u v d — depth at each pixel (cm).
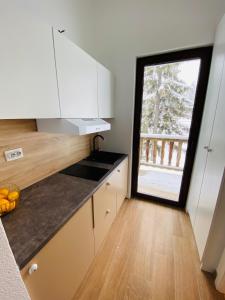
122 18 193
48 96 103
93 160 207
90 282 134
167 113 220
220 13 154
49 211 99
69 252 101
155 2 175
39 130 132
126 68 205
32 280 73
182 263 150
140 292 127
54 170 160
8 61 76
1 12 71
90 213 125
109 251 163
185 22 168
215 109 145
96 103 169
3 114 77
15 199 99
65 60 115
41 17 131
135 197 261
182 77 195
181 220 209
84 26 189
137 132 228
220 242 130
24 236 80
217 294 125
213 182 136
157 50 185
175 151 291
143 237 181
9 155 112
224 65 131
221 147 125
